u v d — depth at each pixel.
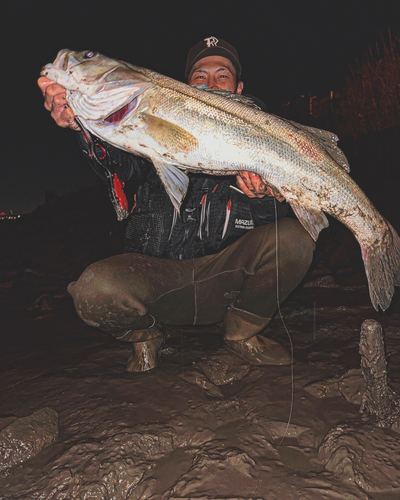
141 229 2.85
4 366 3.21
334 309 3.84
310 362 2.74
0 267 8.23
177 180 2.42
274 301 2.72
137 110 2.35
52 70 2.45
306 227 2.44
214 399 2.39
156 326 2.85
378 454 1.81
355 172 10.20
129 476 1.83
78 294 2.53
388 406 2.05
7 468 1.95
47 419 2.18
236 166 2.35
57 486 1.79
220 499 1.64
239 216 2.80
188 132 2.32
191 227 2.79
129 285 2.54
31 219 15.06
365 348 2.04
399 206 7.73
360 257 5.93
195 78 3.22
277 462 1.86
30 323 4.37
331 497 1.64
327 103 14.01
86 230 11.19
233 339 2.81
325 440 1.92
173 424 2.15
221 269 2.77
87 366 2.99
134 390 2.52
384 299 2.40
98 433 2.12
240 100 2.43
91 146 2.62
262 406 2.27
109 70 2.39
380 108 10.52
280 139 2.31
